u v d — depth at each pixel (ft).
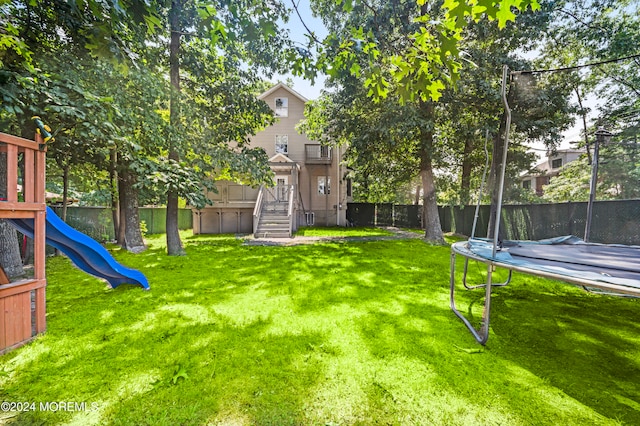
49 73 13.25
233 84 26.23
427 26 6.45
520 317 10.11
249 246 28.71
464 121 28.58
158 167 20.76
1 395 5.62
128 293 12.77
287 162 43.93
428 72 7.05
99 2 5.95
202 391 5.81
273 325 9.18
